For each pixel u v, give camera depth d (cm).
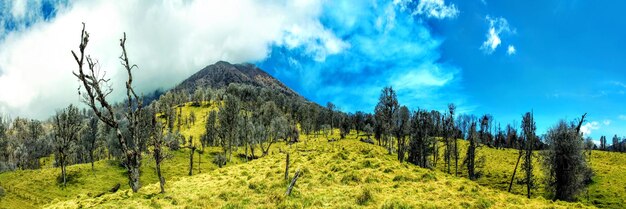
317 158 4016
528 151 6712
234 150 13450
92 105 3278
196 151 11956
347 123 17338
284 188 2644
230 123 12081
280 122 14988
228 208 2097
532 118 6744
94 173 8775
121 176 8819
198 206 2252
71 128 9931
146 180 8438
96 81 3294
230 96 12694
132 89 3519
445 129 10225
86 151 12731
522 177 8250
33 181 8125
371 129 16312
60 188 7881
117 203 2572
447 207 2056
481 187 2672
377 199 2220
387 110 8862
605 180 7544
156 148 3072
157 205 2366
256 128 14025
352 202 2180
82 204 2959
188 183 3409
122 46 3469
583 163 5456
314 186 2714
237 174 3659
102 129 11950
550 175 5678
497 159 11062
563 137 5469
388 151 10512
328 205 2147
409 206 2006
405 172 3045
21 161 14550
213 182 3303
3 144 15700
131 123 3450
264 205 2103
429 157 9988
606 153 11469
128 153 3322
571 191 5428
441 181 2784
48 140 16925
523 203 2277
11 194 7312
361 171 3105
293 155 4709
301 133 19462
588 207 2255
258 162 4506
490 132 15388
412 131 8938
